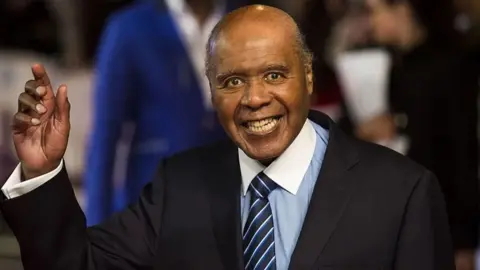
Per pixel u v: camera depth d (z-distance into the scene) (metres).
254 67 2.10
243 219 2.29
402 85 4.02
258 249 2.22
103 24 5.77
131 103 3.80
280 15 2.17
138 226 2.34
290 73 2.13
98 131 3.80
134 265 2.32
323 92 4.39
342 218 2.22
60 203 2.23
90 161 3.85
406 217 2.22
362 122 4.27
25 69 5.11
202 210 2.31
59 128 2.21
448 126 3.84
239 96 2.14
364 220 2.22
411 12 4.04
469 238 3.88
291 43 2.14
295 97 2.15
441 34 3.94
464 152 3.83
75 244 2.25
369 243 2.20
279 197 2.28
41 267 2.22
